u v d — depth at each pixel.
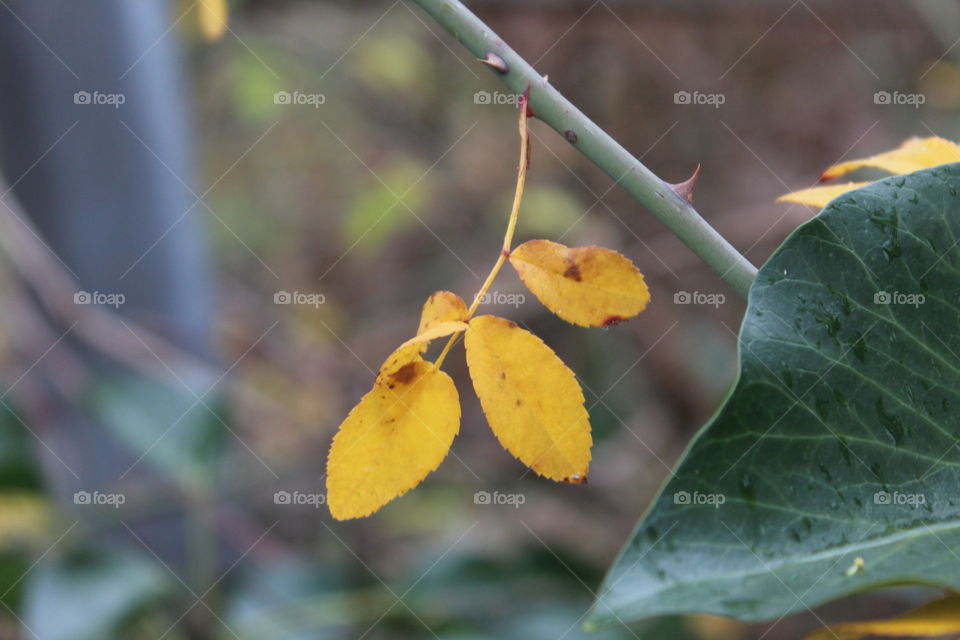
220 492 0.95
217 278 1.62
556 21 1.46
